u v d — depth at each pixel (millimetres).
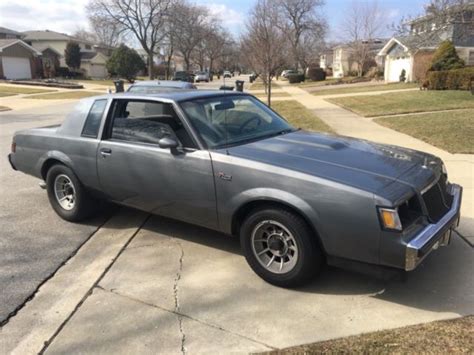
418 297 3500
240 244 4242
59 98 30469
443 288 3611
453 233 4641
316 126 13641
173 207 4328
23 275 4098
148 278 3982
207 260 4289
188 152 4074
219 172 3855
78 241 4859
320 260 3602
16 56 55281
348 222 3281
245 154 3867
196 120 4234
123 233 5023
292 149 4035
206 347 3008
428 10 10773
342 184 3326
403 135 11203
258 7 22078
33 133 5555
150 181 4395
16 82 47500
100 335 3182
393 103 19844
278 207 3602
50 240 4895
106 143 4746
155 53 66750
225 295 3656
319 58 87500
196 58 90688
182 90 5125
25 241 4871
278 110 19859
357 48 58406
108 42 80625
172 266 4188
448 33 11000
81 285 3895
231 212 3857
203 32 78188
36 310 3529
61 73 65250
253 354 2910
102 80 65000
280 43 18156
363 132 11984
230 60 98562
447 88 24797
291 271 3615
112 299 3652
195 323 3285
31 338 3180
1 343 3133
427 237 3223
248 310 3430
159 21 59531
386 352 2822
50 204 6094
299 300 3543
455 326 3084
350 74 61000
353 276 3863
